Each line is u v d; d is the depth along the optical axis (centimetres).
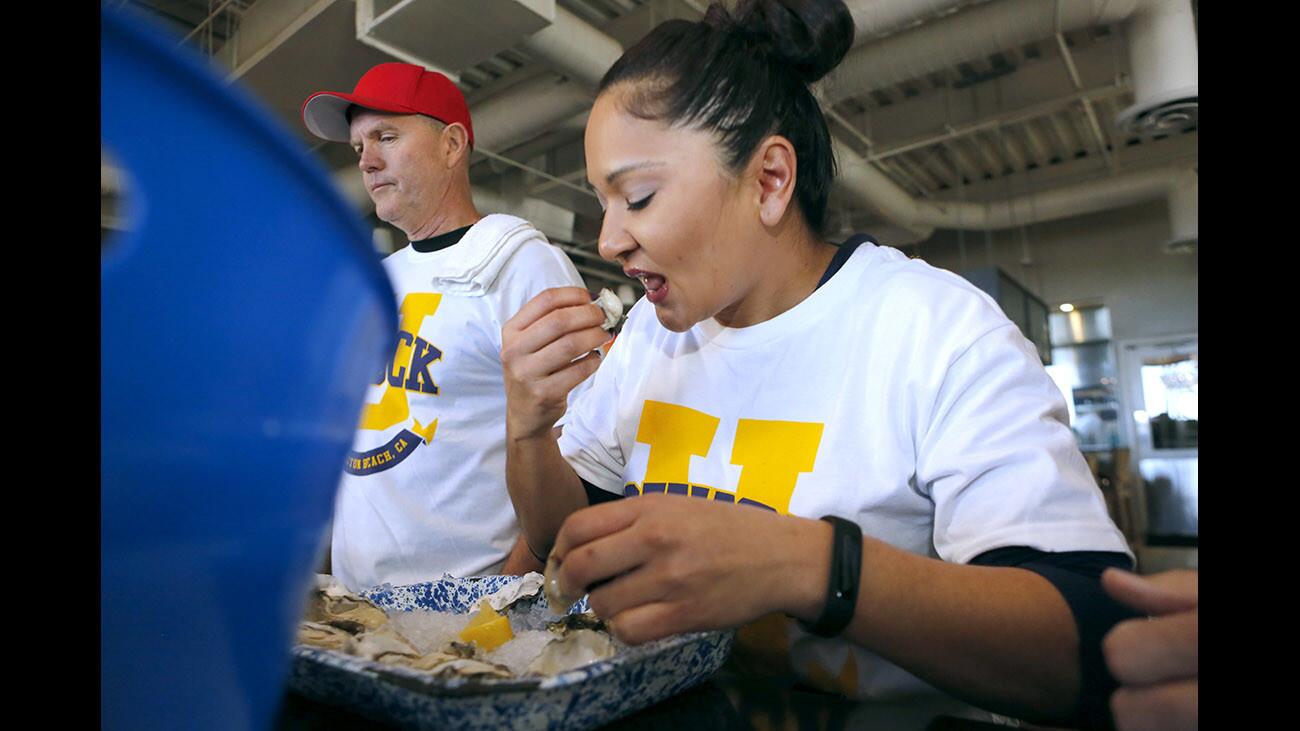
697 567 41
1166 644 40
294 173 21
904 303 71
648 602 42
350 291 24
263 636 24
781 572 43
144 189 19
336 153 433
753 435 78
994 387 61
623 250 68
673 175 65
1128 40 389
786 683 58
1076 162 657
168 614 21
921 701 48
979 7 385
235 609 22
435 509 123
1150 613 43
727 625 43
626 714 43
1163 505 703
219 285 20
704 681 49
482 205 592
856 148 581
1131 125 398
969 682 45
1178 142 618
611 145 66
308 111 147
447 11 303
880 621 44
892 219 638
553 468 81
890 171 634
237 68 342
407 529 123
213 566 22
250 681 23
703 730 43
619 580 42
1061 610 44
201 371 21
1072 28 384
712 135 65
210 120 19
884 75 413
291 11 321
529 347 73
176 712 21
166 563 21
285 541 24
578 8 400
